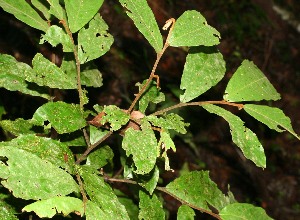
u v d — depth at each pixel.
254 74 0.67
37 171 0.53
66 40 0.62
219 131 1.74
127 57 1.53
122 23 1.66
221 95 1.82
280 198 1.85
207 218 1.35
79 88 0.62
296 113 2.39
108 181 0.72
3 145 0.55
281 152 2.06
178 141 1.57
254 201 1.72
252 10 2.71
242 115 1.97
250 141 0.62
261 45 2.61
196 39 0.61
